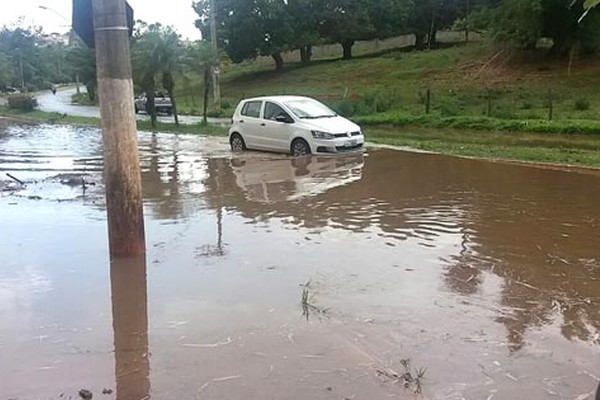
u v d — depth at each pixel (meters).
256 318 4.95
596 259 6.50
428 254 6.71
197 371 4.08
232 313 5.07
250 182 11.67
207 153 16.75
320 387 3.84
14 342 4.58
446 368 4.07
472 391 3.78
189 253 6.83
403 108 30.14
